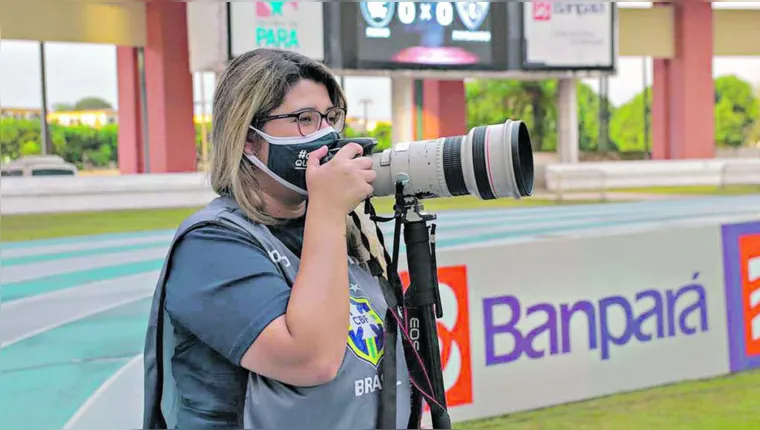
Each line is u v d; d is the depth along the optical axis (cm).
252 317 109
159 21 1695
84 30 1642
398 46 1766
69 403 393
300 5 1677
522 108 3709
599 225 1254
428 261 135
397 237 134
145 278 793
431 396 134
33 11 1580
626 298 404
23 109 3084
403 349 130
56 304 655
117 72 1898
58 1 1605
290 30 1675
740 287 441
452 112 2011
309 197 116
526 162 128
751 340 444
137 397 403
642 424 350
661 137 2297
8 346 508
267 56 122
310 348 107
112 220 1352
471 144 126
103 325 573
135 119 1878
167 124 1727
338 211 114
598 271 396
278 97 118
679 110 2225
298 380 110
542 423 354
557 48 1914
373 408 121
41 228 1246
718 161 2086
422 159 128
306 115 120
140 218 1383
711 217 1333
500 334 368
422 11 1767
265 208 123
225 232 115
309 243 112
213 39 1634
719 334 433
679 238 420
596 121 4834
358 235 137
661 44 2203
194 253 115
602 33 1948
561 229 1210
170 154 1731
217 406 115
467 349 358
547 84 3616
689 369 422
